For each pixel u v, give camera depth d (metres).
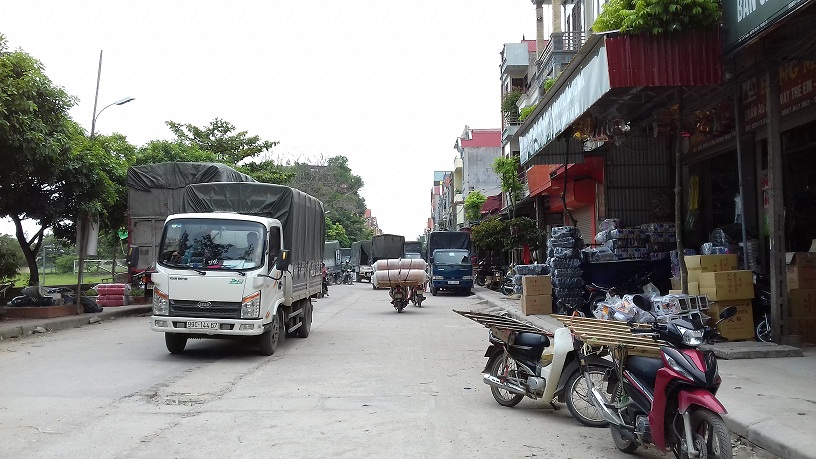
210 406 7.67
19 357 11.30
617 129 14.30
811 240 11.71
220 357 11.59
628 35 9.98
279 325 12.66
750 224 13.16
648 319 6.03
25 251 18.77
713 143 14.72
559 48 26.23
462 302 26.77
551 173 23.12
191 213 11.92
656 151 18.38
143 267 20.19
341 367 10.52
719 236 12.87
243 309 11.07
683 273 11.35
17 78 14.10
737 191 13.99
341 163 76.50
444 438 6.34
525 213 34.28
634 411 5.67
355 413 7.36
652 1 9.62
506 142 39.00
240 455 5.73
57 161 15.21
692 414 5.00
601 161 19.45
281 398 8.14
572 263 17.06
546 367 7.21
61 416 7.08
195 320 11.04
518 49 39.31
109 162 20.52
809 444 5.54
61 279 37.41
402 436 6.38
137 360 11.12
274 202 13.18
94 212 17.70
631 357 5.76
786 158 12.34
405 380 9.38
